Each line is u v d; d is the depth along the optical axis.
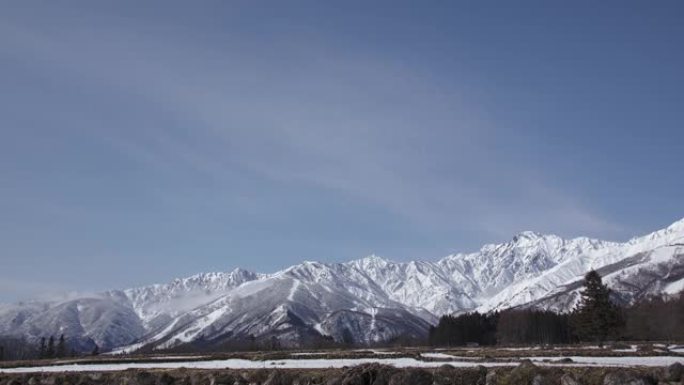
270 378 65.62
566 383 52.09
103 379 74.56
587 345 145.50
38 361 121.00
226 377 68.62
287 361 93.19
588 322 161.50
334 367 70.62
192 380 69.75
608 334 158.88
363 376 59.94
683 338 194.12
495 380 55.91
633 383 50.41
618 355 88.12
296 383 63.84
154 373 73.19
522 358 81.31
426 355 104.00
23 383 77.62
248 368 77.69
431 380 57.91
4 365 106.19
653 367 55.06
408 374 58.47
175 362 100.88
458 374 57.88
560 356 86.75
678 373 51.06
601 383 51.59
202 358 108.00
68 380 75.25
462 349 137.12
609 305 160.25
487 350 120.81
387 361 85.50
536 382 53.19
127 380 72.12
